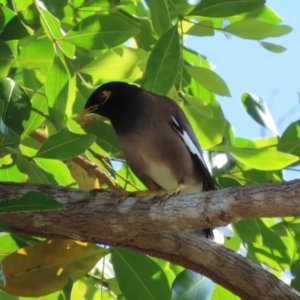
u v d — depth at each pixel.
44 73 10.45
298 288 9.12
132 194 7.63
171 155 9.47
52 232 7.64
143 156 9.53
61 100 8.62
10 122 7.96
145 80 8.66
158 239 7.81
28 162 7.98
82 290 9.98
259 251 10.32
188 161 9.55
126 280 8.52
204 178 9.78
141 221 7.36
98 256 8.02
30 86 10.68
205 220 6.99
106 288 9.99
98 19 8.41
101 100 10.00
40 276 7.94
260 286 7.87
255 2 8.53
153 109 9.57
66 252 7.99
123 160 10.38
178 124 9.56
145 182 9.80
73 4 10.34
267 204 6.55
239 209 6.73
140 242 7.79
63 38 8.50
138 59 9.16
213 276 8.00
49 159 8.45
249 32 8.98
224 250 8.02
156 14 8.96
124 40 8.48
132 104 9.68
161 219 7.27
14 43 9.12
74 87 8.98
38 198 6.26
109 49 8.77
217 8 8.62
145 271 8.52
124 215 7.42
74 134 7.71
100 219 7.48
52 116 8.62
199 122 9.80
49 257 7.98
